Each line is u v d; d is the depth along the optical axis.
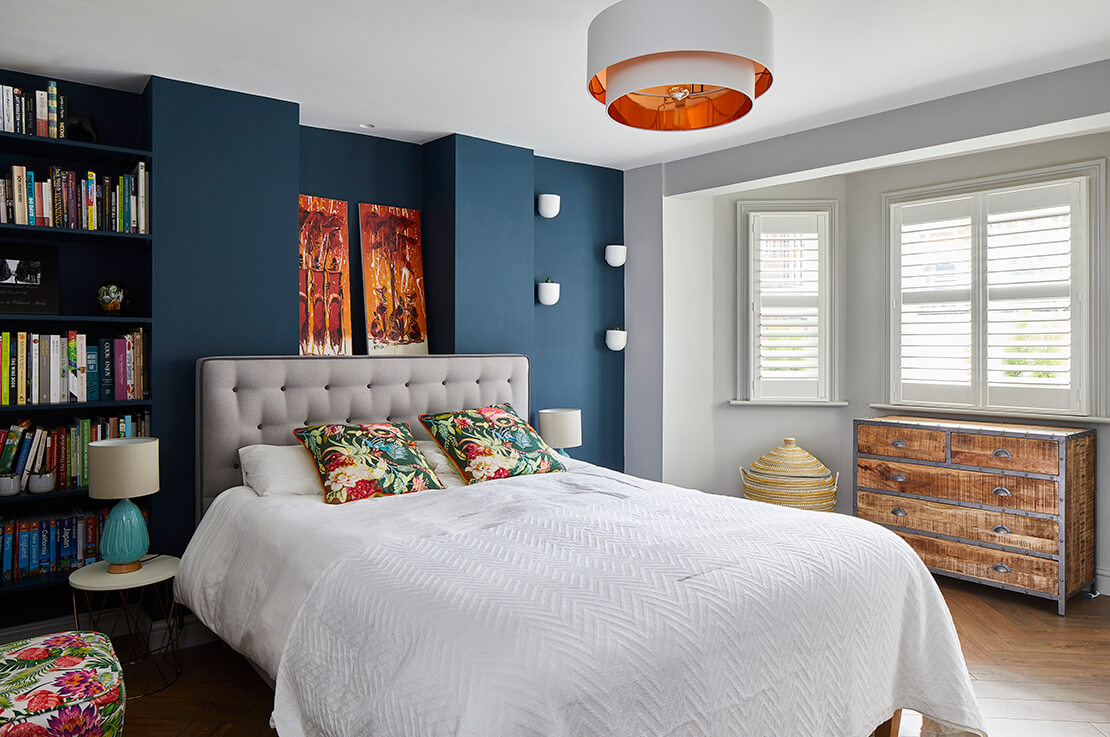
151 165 3.29
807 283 5.10
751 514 2.62
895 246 4.80
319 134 4.06
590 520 2.51
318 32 2.81
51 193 3.13
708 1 2.12
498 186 4.39
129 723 2.56
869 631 2.19
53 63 3.14
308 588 2.19
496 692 1.50
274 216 3.63
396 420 3.86
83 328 3.43
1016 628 3.49
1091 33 2.81
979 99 3.43
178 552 3.38
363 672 1.79
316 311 3.99
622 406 5.23
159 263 3.32
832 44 2.91
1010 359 4.30
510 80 3.34
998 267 4.35
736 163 4.47
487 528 2.41
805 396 5.12
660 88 2.53
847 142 3.91
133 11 2.63
